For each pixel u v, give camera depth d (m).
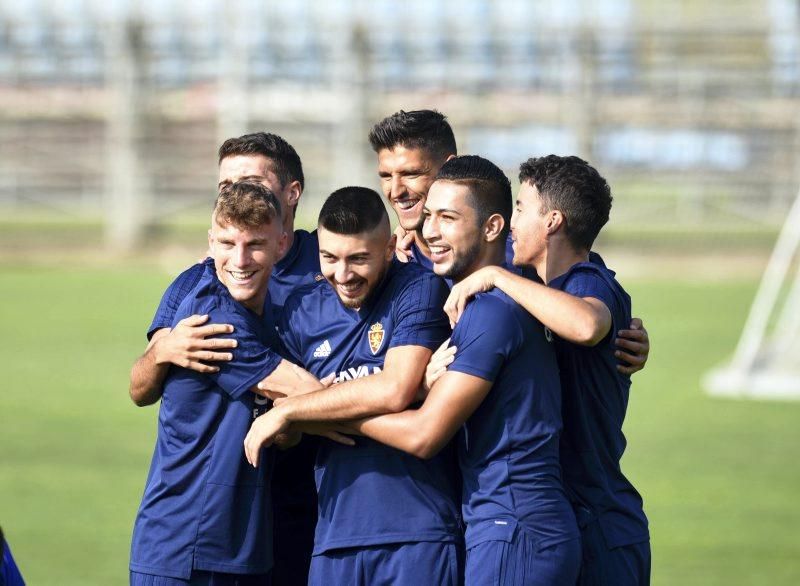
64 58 95.69
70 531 28.73
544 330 14.97
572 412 15.44
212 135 93.56
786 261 47.41
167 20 92.69
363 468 15.20
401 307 15.23
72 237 91.44
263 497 15.62
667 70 91.25
